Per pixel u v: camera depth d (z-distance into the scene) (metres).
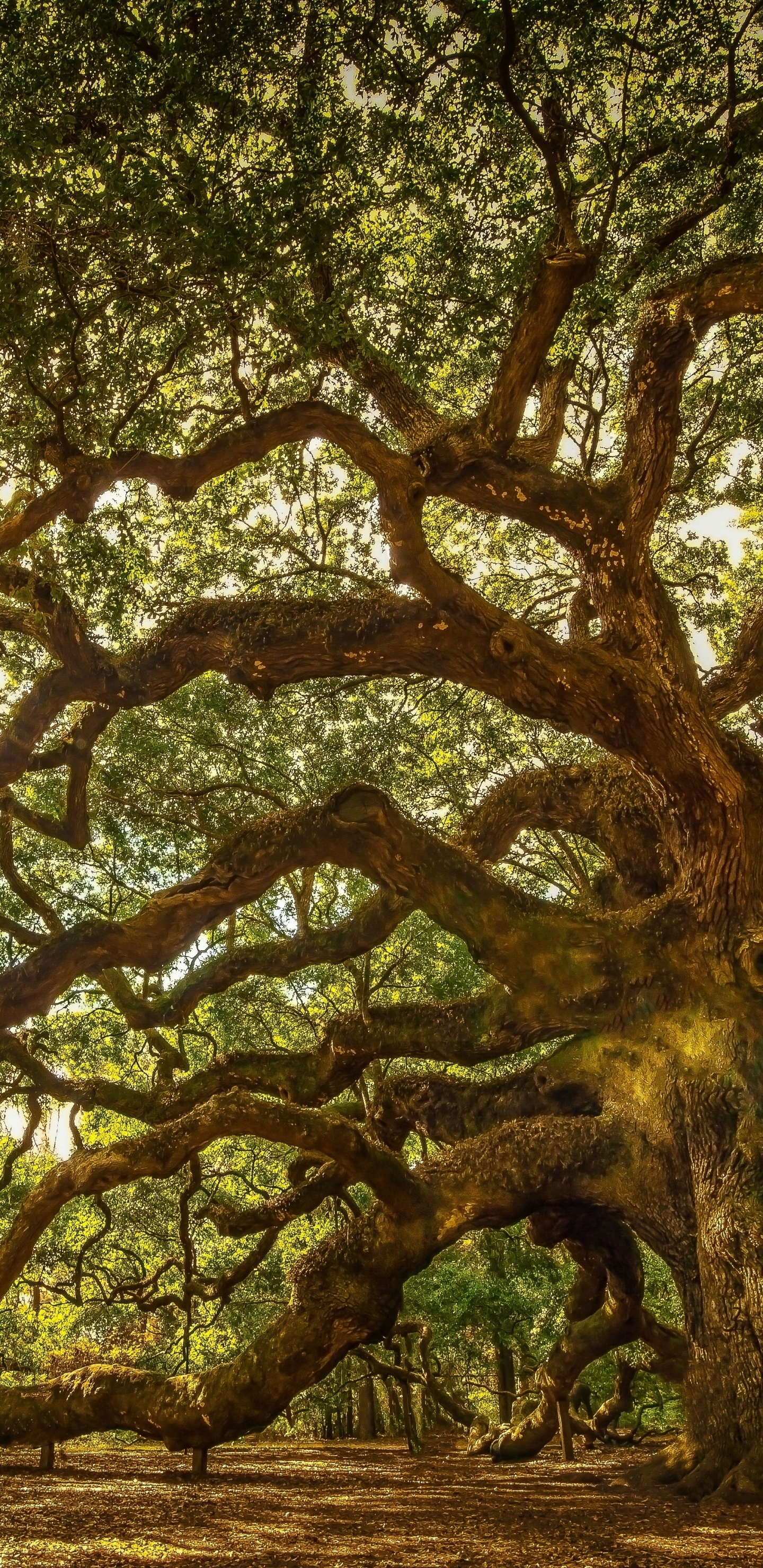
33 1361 27.83
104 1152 13.78
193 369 12.90
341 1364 26.58
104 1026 22.94
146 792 21.30
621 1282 16.72
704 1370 12.33
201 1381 13.35
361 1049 15.70
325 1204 25.30
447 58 11.04
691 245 14.04
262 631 13.09
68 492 10.96
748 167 13.26
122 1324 27.58
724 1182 12.68
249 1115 13.46
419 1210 13.62
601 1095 14.17
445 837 19.70
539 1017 14.31
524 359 12.60
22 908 21.44
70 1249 25.45
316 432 12.19
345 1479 14.80
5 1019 13.55
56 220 9.41
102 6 9.45
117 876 22.69
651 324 12.09
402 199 11.24
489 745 22.86
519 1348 26.67
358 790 13.80
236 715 21.61
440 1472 16.05
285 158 10.31
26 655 18.36
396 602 13.04
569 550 13.48
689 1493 11.77
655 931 14.12
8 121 9.19
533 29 11.15
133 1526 9.80
